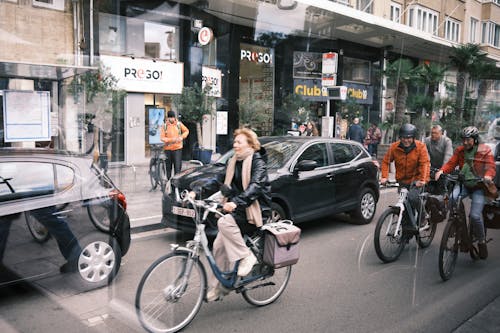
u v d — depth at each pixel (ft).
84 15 22.41
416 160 14.38
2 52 16.38
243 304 11.05
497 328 10.07
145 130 27.81
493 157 13.62
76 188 11.70
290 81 25.29
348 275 12.88
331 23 24.86
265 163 10.61
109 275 12.05
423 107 17.30
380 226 13.98
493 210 14.16
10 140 13.55
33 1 18.06
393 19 21.39
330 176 18.22
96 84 17.28
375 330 9.68
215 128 23.98
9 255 10.50
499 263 14.21
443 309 10.90
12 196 10.62
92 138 16.56
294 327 9.84
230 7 26.43
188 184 15.46
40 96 14.42
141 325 9.48
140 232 16.29
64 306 10.39
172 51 28.37
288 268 11.71
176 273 9.74
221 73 26.68
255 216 10.34
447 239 12.84
